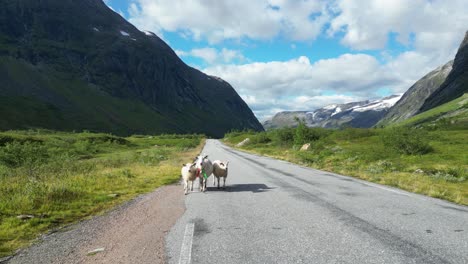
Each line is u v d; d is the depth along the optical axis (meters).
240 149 61.91
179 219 8.15
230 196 11.34
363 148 38.78
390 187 13.18
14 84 180.00
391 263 5.01
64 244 6.41
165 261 5.30
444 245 5.82
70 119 174.75
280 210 8.83
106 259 5.51
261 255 5.43
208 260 5.27
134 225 7.73
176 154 39.34
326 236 6.39
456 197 10.97
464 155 28.36
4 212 8.72
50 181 14.02
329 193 11.64
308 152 38.38
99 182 14.52
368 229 6.86
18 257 5.74
